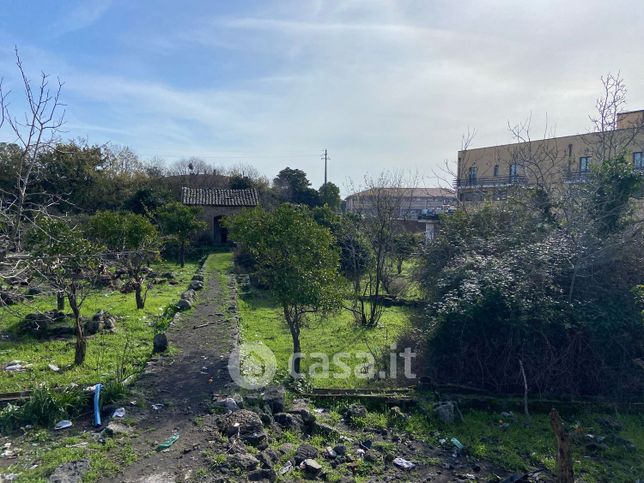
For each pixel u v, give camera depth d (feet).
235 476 14.17
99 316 32.86
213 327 33.09
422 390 22.85
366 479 15.30
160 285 53.31
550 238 27.48
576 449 18.08
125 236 40.01
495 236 32.32
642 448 18.28
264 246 25.46
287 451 16.31
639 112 50.57
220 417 18.07
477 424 19.93
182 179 133.69
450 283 27.96
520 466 16.58
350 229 49.85
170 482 13.66
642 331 22.88
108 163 100.89
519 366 22.79
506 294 23.29
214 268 67.51
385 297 46.88
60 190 60.18
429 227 80.12
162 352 26.43
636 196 29.43
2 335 29.71
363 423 19.39
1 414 17.48
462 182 56.85
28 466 14.40
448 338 24.09
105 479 13.78
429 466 16.47
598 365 22.65
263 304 43.83
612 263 25.30
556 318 22.97
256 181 141.28
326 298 25.11
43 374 22.81
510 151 65.72
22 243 21.47
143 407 18.95
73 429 17.38
